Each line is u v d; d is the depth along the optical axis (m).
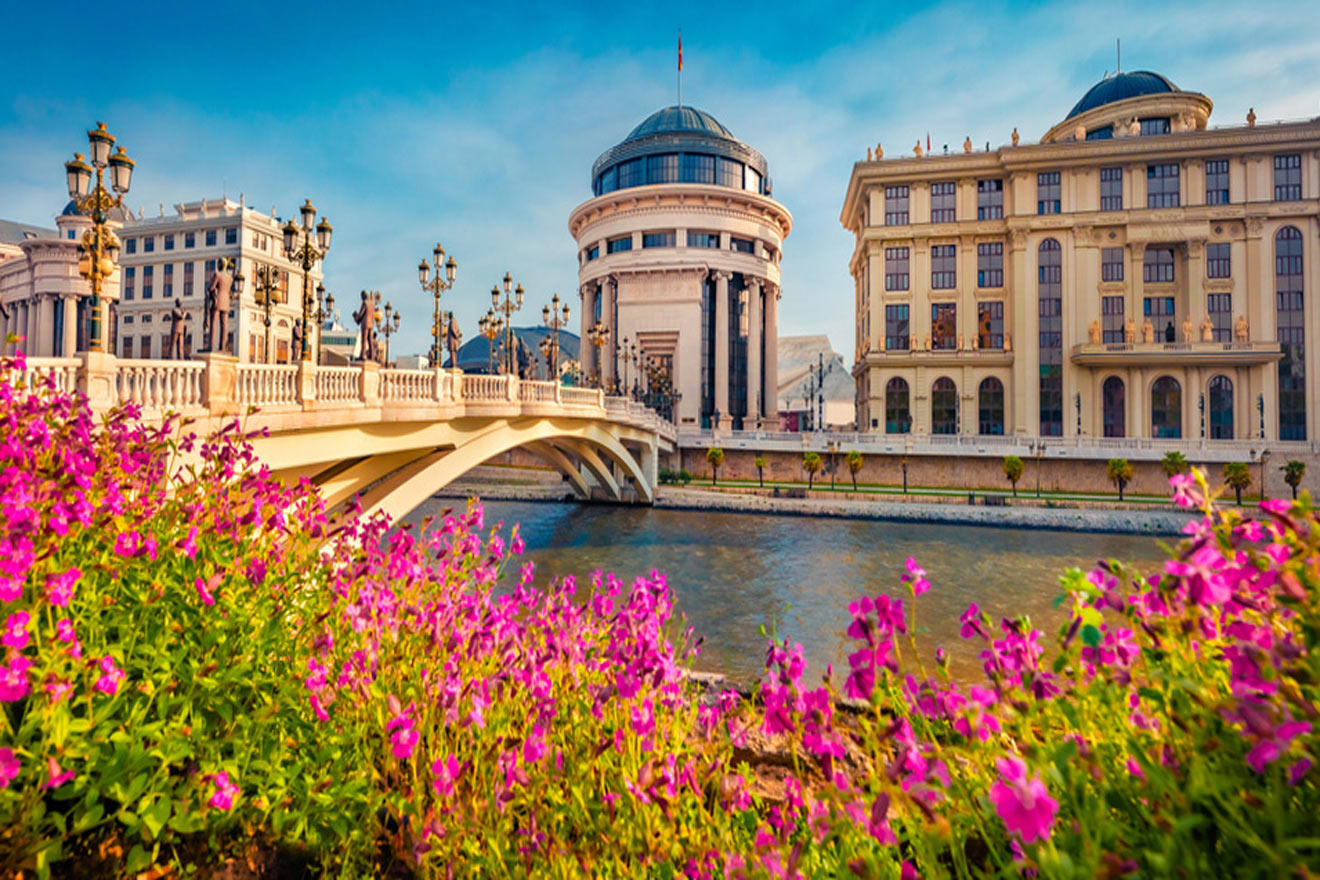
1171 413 59.72
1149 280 62.28
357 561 5.19
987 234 65.44
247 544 4.85
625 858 2.99
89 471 4.34
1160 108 65.81
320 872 3.56
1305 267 58.84
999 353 63.97
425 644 4.39
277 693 4.02
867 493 50.34
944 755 2.20
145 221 69.06
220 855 3.32
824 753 2.39
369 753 3.77
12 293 68.44
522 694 3.92
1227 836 1.91
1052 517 41.72
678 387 78.12
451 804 3.16
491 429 25.00
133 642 3.75
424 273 21.81
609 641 4.46
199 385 12.01
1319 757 1.74
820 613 22.95
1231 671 2.00
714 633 20.53
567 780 3.31
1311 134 58.41
